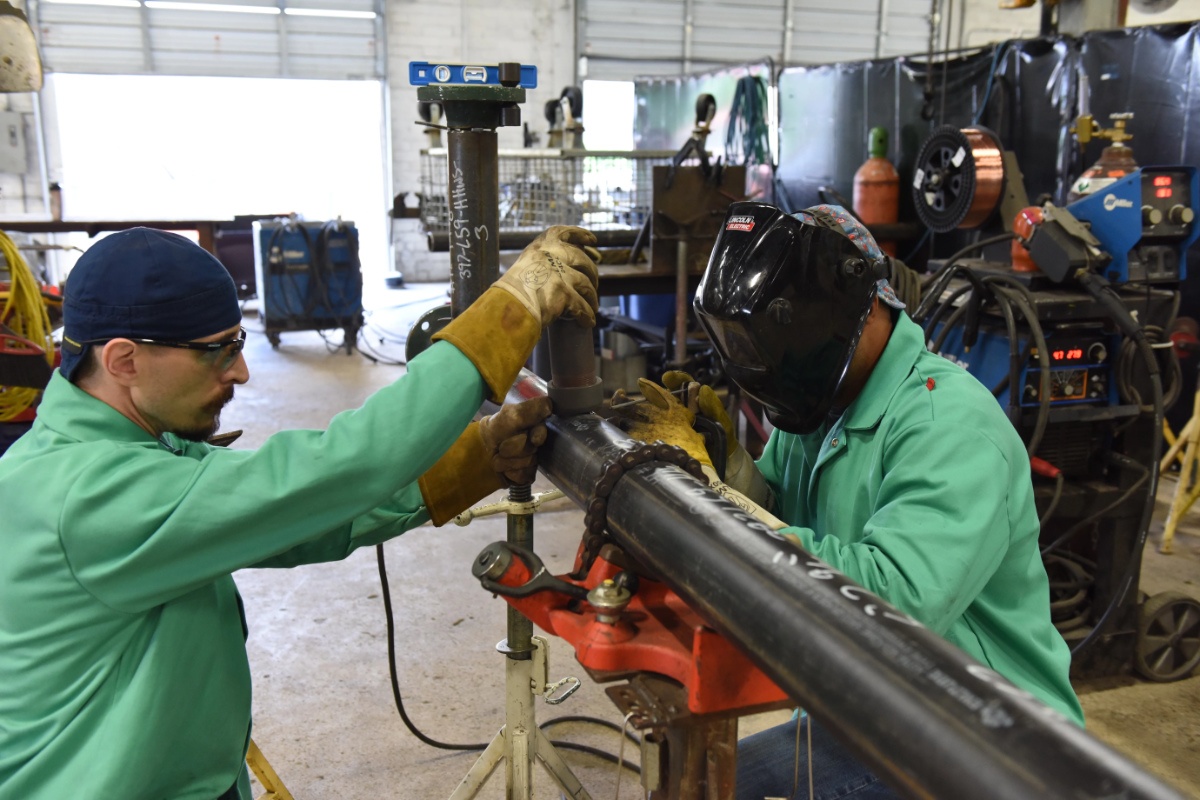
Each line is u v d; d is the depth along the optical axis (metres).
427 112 3.33
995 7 11.03
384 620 2.84
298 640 2.72
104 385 1.06
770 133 5.04
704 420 1.34
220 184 9.76
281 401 5.33
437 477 1.28
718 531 0.80
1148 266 2.52
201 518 0.96
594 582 1.00
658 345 4.74
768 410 1.28
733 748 0.91
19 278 2.87
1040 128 4.09
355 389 5.61
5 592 1.01
